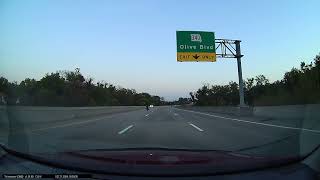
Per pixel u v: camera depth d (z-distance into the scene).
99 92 112.56
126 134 19.64
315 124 24.66
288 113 30.80
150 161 5.89
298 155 6.68
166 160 5.97
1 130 20.56
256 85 79.00
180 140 16.36
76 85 103.12
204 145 14.35
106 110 56.84
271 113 34.28
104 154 6.60
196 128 23.75
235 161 5.88
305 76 49.78
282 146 11.62
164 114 52.56
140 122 31.44
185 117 41.03
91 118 40.09
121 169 5.37
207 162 5.81
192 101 161.62
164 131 21.52
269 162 5.74
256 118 35.75
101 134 19.69
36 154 6.61
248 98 77.25
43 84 89.88
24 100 33.97
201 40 39.22
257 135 18.62
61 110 33.88
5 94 30.66
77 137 17.77
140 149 7.30
